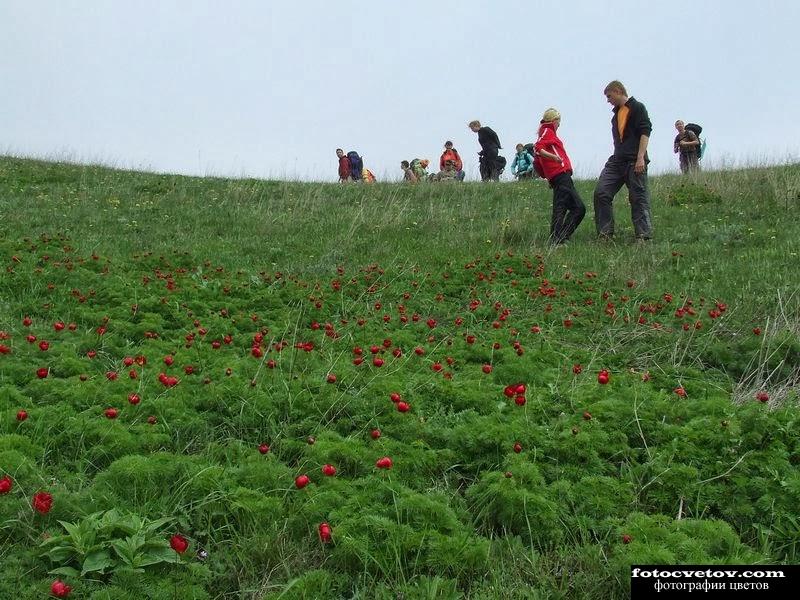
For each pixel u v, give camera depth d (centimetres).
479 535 312
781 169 1351
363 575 280
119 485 319
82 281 675
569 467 352
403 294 714
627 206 1226
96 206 1152
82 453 353
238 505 308
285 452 376
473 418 410
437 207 1277
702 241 884
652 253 820
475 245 941
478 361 528
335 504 314
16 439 340
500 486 322
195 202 1266
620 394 430
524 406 409
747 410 384
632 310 638
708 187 1212
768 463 342
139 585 257
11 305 598
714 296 671
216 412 416
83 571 259
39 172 1450
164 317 603
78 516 292
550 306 649
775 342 517
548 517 309
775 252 786
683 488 334
